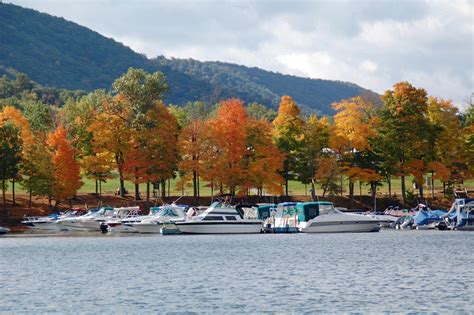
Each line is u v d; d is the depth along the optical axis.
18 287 44.47
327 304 37.91
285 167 118.56
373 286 43.59
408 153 116.00
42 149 111.00
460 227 101.00
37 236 94.19
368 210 118.50
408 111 115.94
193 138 114.81
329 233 94.88
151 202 116.69
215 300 39.41
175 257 61.84
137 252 67.25
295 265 54.88
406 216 106.75
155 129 114.81
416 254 62.62
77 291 42.81
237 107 116.31
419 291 41.44
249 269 52.53
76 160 118.50
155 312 36.34
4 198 108.88
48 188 108.94
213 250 68.69
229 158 113.31
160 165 114.12
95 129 114.25
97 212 104.75
